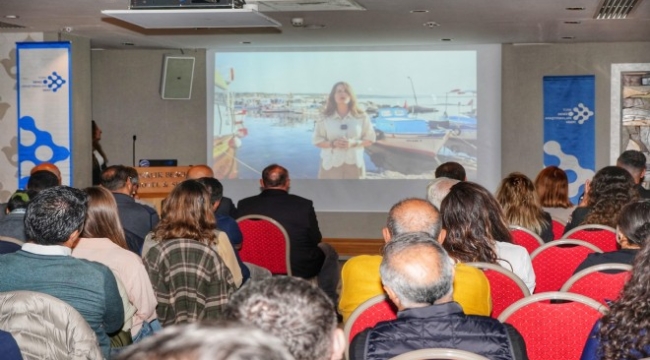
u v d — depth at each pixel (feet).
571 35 33.17
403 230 11.17
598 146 35.91
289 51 37.86
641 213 11.46
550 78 35.70
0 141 31.60
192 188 13.44
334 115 37.83
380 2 24.70
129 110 38.01
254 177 38.34
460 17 28.09
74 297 9.48
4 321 8.28
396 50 37.40
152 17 21.91
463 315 7.56
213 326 2.55
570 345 9.33
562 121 35.76
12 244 12.88
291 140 38.11
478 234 11.96
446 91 37.22
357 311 9.68
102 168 34.81
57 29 30.42
